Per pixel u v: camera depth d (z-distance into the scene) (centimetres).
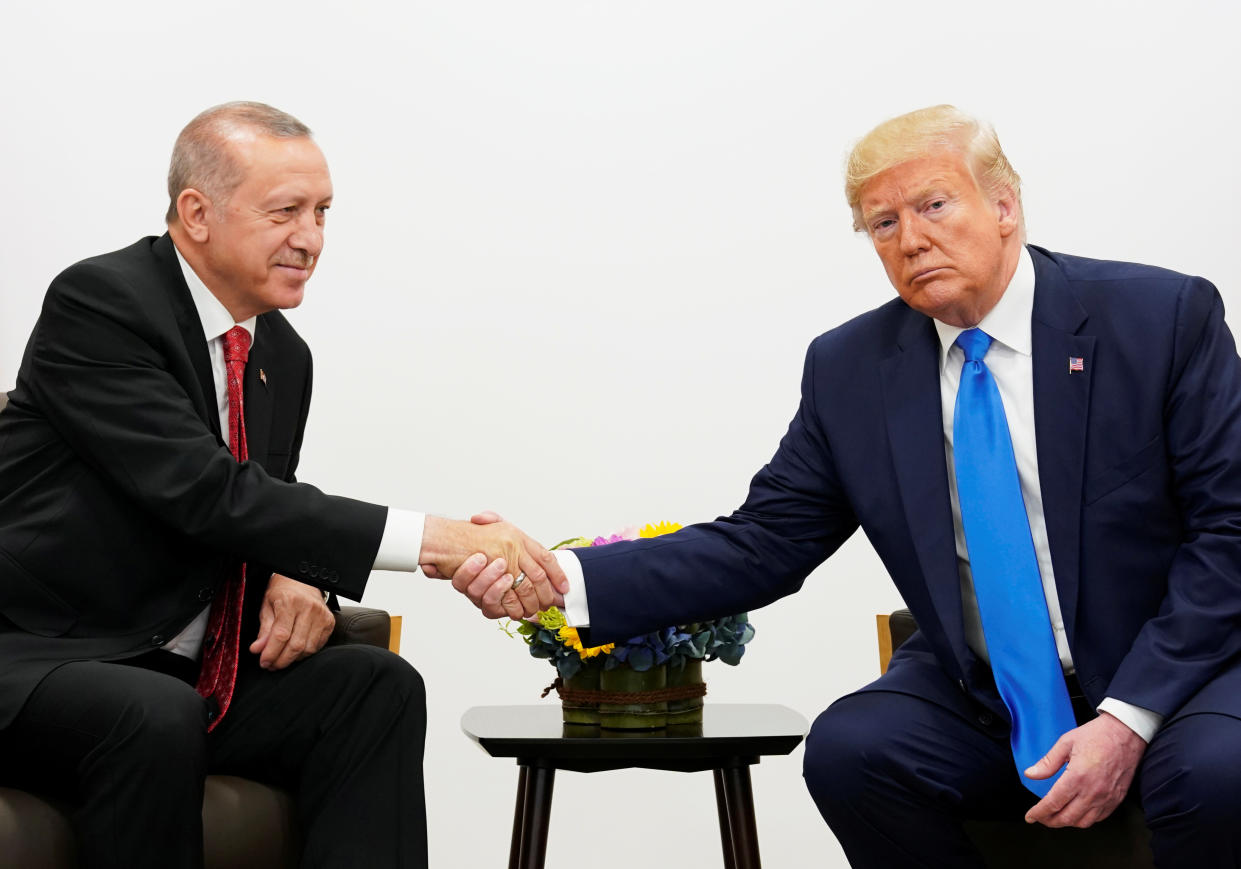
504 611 234
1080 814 188
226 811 208
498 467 372
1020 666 205
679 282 376
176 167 226
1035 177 375
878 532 224
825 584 371
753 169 376
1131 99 372
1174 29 372
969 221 209
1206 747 179
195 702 195
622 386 374
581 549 241
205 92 373
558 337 375
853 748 206
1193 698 190
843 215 374
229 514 211
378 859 207
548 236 377
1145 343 209
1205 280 215
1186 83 371
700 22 378
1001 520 209
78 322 217
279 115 229
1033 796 211
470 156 377
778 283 375
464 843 364
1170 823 181
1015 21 375
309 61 376
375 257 374
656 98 378
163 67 373
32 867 184
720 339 375
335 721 215
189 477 211
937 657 218
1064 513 208
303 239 226
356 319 373
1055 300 215
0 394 250
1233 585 195
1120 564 207
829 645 370
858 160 215
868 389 228
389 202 375
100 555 213
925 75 375
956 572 213
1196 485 205
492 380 374
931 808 205
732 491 372
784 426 373
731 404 374
